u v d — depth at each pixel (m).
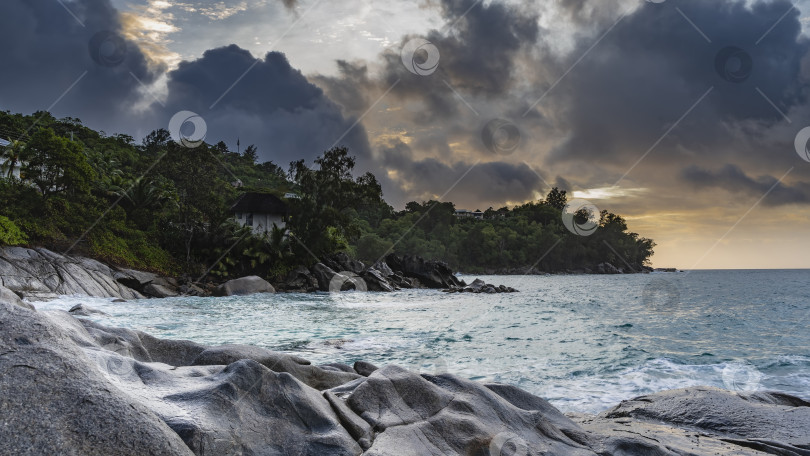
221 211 42.69
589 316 23.45
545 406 5.15
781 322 21.83
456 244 126.75
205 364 5.50
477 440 3.97
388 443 3.65
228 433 3.30
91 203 37.38
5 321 3.11
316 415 3.83
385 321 18.88
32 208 32.19
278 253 42.28
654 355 12.20
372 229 115.94
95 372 3.04
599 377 9.41
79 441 2.58
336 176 46.75
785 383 9.34
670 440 4.91
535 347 12.94
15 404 2.61
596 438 4.45
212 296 33.84
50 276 26.72
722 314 26.20
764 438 5.20
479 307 27.44
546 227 134.75
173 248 40.03
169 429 2.95
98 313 17.11
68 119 73.88
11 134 52.12
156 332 14.68
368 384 4.46
